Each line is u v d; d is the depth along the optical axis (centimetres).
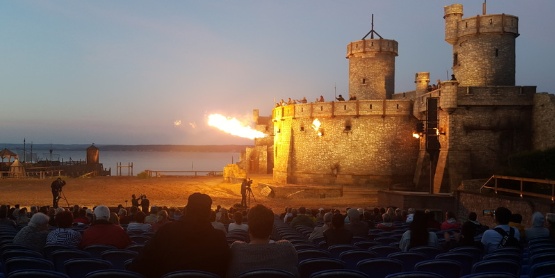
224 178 5916
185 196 4412
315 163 5228
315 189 4369
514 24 4319
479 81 4347
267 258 605
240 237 1155
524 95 3869
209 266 602
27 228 976
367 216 1862
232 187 5291
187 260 599
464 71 4441
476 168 3925
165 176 7019
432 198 2686
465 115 3944
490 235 998
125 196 4309
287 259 613
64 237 938
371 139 4906
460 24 4438
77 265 666
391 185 4697
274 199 4309
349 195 4375
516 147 3906
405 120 4828
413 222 999
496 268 693
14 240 968
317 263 689
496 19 4272
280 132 5809
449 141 3953
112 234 948
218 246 613
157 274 616
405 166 4812
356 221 1258
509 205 2164
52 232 951
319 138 5209
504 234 995
